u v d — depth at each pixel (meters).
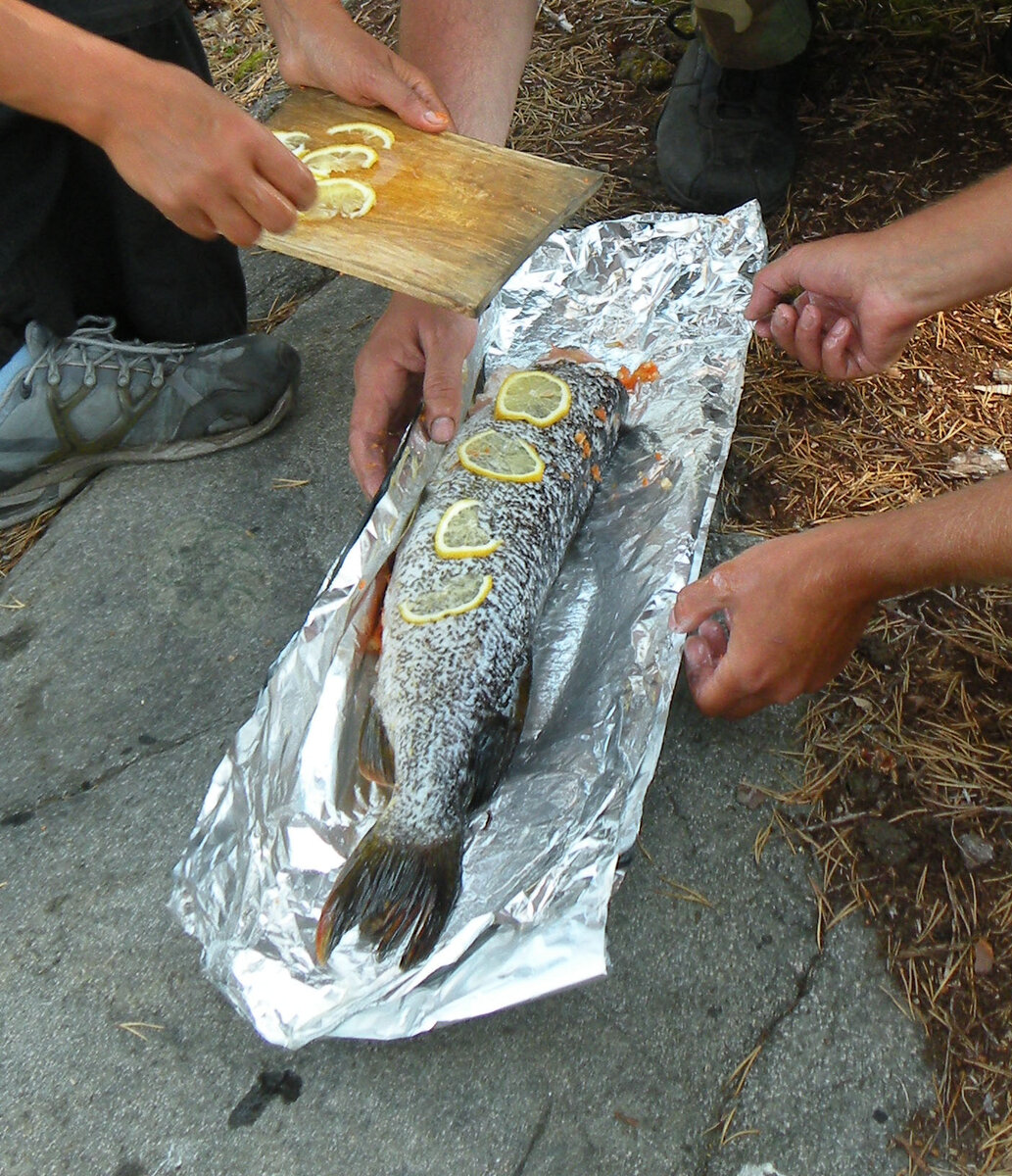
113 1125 0.70
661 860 0.78
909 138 1.17
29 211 0.88
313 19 0.81
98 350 0.94
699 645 0.81
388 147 0.79
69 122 0.66
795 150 1.14
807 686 0.76
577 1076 0.71
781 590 0.71
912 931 0.75
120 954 0.75
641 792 0.72
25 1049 0.72
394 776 0.74
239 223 0.66
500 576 0.80
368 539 0.82
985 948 0.74
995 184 0.76
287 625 0.89
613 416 0.90
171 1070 0.72
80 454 0.97
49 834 0.80
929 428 0.98
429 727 0.74
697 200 1.13
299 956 0.68
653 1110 0.70
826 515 0.93
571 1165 0.69
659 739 0.74
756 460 0.96
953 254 0.76
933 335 1.04
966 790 0.80
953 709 0.83
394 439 0.90
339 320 1.10
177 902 0.71
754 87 1.12
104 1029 0.73
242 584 0.92
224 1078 0.71
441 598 0.78
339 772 0.75
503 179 0.76
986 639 0.86
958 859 0.77
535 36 1.36
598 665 0.80
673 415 0.92
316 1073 0.71
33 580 0.92
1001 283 0.77
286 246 0.71
